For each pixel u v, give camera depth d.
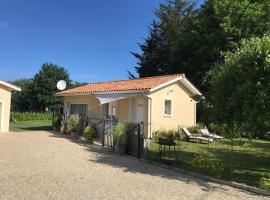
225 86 10.63
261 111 9.63
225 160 14.12
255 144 21.11
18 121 44.38
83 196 7.79
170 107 22.70
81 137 21.44
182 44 36.69
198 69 35.75
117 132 15.31
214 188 9.23
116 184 9.15
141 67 46.38
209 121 11.59
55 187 8.50
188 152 16.09
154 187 9.01
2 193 7.75
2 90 25.17
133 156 14.66
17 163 11.57
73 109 28.52
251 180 10.27
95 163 12.33
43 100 65.38
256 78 9.93
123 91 22.11
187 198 8.04
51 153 14.23
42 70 66.88
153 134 20.94
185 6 45.75
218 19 32.03
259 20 29.83
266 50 9.77
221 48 31.92
